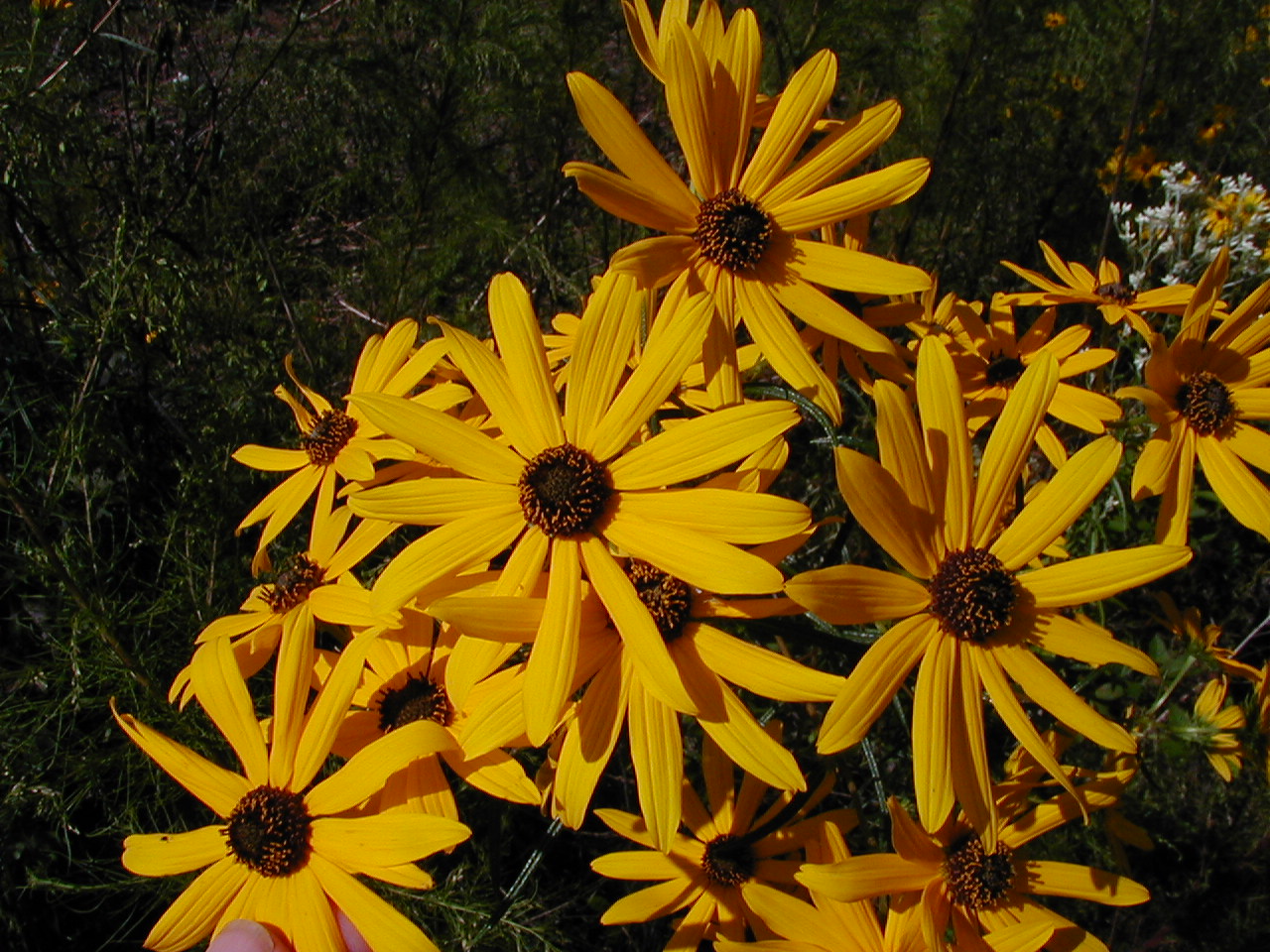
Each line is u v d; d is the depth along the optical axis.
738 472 0.21
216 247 0.41
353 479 0.26
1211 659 0.30
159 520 0.36
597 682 0.19
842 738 0.18
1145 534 0.37
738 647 0.20
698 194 0.22
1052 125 0.56
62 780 0.29
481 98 0.45
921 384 0.20
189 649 0.33
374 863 0.20
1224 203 0.42
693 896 0.24
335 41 0.46
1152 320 0.39
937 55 0.51
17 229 0.38
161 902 0.31
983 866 0.23
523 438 0.21
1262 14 0.61
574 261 0.49
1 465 0.35
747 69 0.22
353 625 0.25
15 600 0.35
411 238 0.44
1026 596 0.20
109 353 0.36
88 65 0.46
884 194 0.22
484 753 0.19
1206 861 0.38
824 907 0.22
